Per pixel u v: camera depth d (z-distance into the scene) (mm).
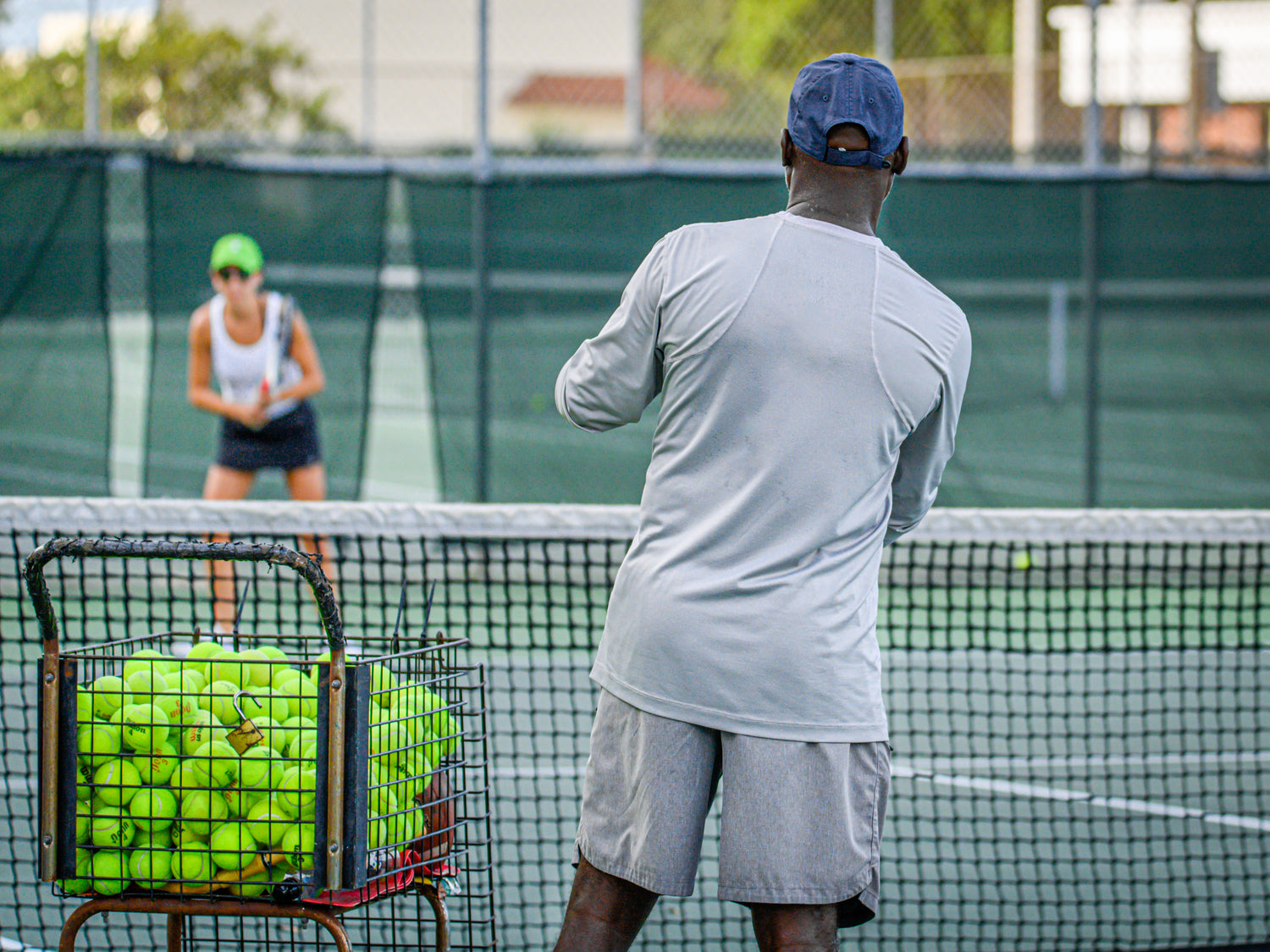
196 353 15273
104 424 19094
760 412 5512
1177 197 21234
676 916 9500
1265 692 14891
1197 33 30359
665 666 5570
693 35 37031
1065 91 32031
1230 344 26016
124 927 7969
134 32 34031
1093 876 10203
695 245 5746
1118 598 18797
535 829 10969
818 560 5570
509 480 19812
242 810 5723
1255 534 9906
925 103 33594
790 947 5527
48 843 5695
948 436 5898
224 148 33469
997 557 19172
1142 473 25547
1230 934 9109
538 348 19594
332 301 18812
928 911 9562
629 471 20141
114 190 26453
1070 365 25828
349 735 5605
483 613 16812
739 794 5508
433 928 8984
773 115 36125
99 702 5777
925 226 21828
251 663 5902
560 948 5832
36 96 33000
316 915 5762
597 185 19219
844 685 5562
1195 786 12242
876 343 5535
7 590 16656
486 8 19250
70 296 18922
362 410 18828
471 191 19328
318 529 9672
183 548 5488
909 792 12062
